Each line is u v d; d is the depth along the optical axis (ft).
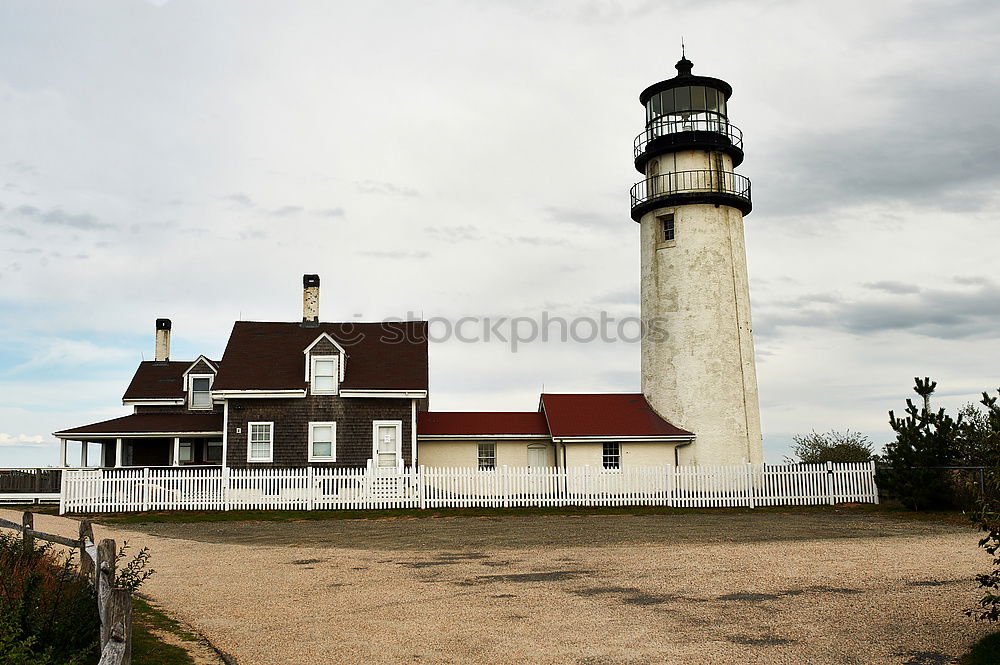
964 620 33.96
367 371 108.27
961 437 84.33
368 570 49.67
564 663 28.78
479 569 49.52
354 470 103.76
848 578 44.16
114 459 119.65
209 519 85.71
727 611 36.45
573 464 110.73
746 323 116.57
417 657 29.60
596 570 48.32
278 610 37.76
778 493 97.14
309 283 122.52
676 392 114.01
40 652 26.81
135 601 39.63
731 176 118.11
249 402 104.47
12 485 104.17
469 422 116.57
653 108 119.44
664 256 117.29
